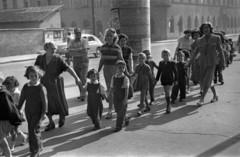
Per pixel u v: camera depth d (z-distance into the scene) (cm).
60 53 2066
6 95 391
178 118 577
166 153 413
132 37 854
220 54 652
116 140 473
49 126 536
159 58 1812
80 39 784
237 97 729
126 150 430
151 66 706
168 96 619
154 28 4806
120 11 850
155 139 469
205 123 538
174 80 627
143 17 855
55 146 457
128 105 699
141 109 614
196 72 831
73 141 477
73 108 696
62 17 5131
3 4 5288
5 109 389
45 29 2792
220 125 523
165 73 618
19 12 3572
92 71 527
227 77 1031
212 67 652
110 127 544
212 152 410
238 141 446
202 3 5812
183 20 5166
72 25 5088
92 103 524
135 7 841
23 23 3300
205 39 656
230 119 555
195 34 800
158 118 583
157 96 789
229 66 1322
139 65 615
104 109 675
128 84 517
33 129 418
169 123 548
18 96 489
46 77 516
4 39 2467
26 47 2650
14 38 2544
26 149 458
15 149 459
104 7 4722
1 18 3438
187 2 5275
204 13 5891
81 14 4944
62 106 535
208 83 656
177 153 411
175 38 4981
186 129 509
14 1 5191
